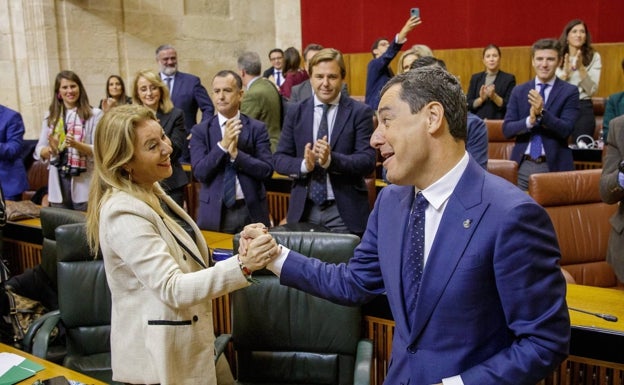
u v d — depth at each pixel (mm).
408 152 1313
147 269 1765
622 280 2557
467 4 8023
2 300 2893
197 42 8320
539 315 1215
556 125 4098
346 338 2295
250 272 1727
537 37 7668
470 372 1249
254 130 3572
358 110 3260
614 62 7105
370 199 3785
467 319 1271
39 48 6656
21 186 4781
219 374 2229
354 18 8875
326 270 1638
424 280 1306
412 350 1341
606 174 2514
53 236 3141
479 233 1257
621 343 1989
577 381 2104
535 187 3100
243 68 5809
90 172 4242
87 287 2658
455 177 1325
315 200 3248
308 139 3311
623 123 2469
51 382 1804
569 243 3107
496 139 5250
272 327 2342
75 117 4277
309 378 2342
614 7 7152
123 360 1862
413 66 2883
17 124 4691
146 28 7641
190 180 4863
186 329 1840
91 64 7086
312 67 3248
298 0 9258
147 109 1910
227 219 3504
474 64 8031
